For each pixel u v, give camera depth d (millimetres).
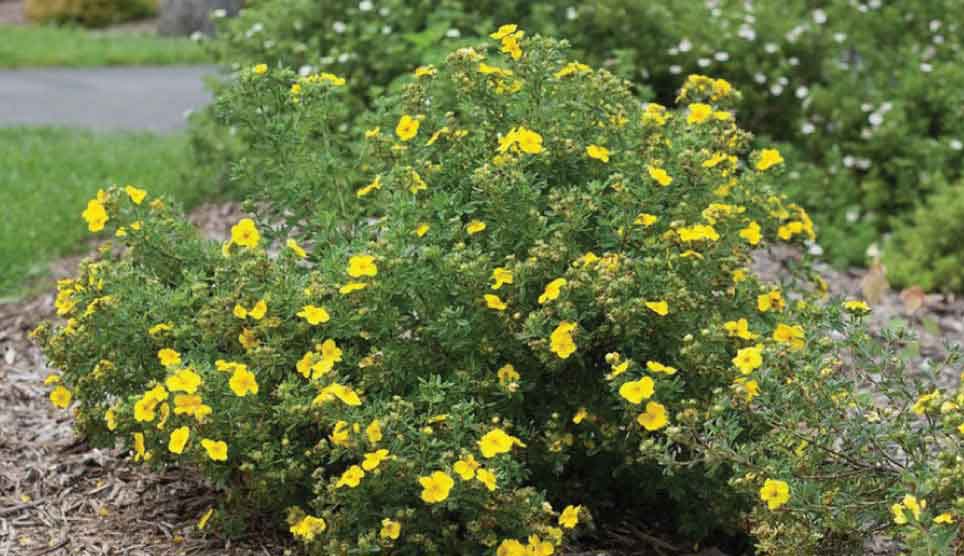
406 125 3514
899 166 7105
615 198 3312
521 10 7258
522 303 3232
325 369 3027
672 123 3760
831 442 3021
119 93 11734
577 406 3375
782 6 8109
